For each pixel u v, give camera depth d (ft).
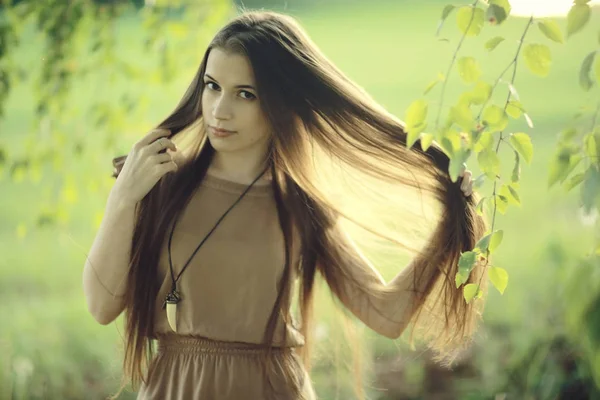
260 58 10.00
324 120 10.37
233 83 10.03
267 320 10.32
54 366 20.71
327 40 68.85
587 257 11.62
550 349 16.97
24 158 20.43
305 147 10.48
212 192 10.50
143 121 21.38
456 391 20.18
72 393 20.25
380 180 10.69
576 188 23.80
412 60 62.44
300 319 11.35
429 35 68.69
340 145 10.48
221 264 10.25
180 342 10.33
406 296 10.79
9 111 49.78
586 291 11.78
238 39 10.02
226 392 10.08
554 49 53.72
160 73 21.62
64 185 20.83
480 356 20.76
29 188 41.45
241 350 10.24
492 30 54.44
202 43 21.77
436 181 10.46
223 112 10.03
